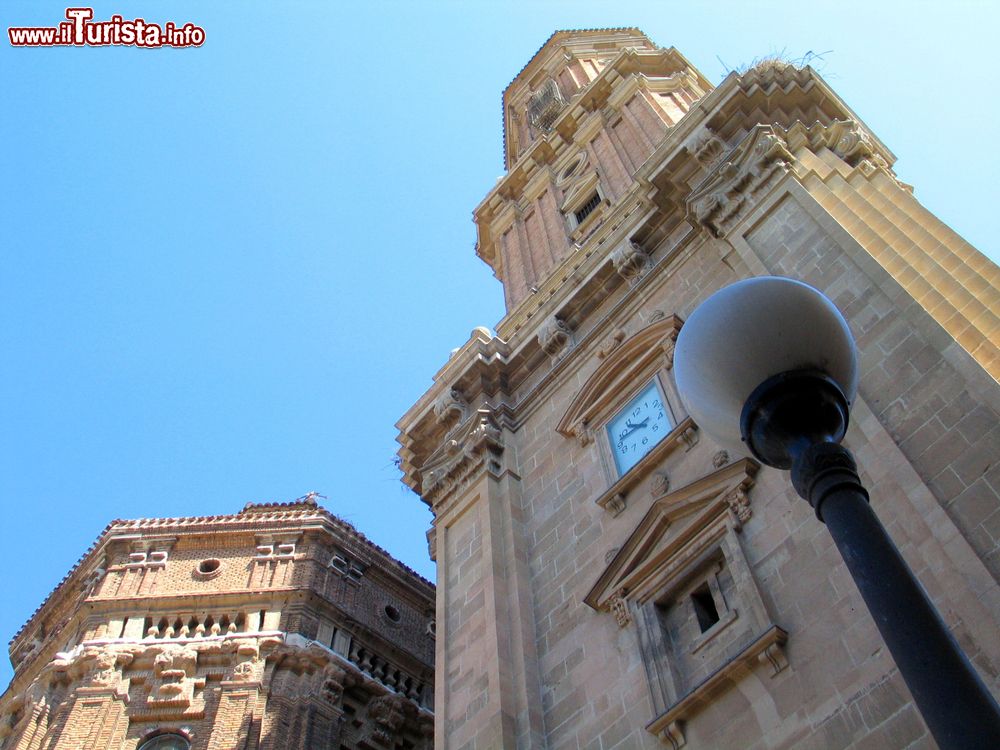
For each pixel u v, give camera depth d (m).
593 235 28.86
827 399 7.73
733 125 24.03
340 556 34.28
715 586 16.47
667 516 17.84
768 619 14.77
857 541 7.02
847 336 8.02
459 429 25.59
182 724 27.50
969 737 5.89
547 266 34.81
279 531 33.97
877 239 17.38
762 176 20.73
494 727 17.72
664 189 24.36
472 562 22.11
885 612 6.64
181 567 32.53
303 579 32.22
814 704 13.35
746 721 14.08
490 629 19.75
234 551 33.34
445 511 24.41
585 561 19.58
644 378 21.44
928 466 13.48
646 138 34.81
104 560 32.94
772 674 14.16
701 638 15.94
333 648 30.97
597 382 22.45
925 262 16.19
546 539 21.16
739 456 17.45
